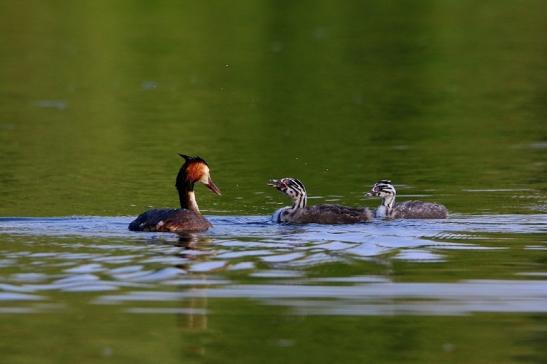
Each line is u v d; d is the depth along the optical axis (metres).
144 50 41.84
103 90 36.12
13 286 15.21
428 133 29.47
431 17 47.38
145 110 33.25
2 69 39.03
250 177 24.38
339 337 13.38
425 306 14.45
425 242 17.80
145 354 12.96
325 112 32.62
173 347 13.16
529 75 37.50
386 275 15.77
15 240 17.91
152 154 27.12
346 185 23.58
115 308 14.38
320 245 17.53
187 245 17.48
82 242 17.73
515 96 34.56
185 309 14.41
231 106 33.69
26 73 38.47
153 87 36.59
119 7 48.66
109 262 16.39
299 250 17.17
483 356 12.88
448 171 24.69
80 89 36.31
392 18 47.28
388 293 14.99
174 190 23.16
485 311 14.30
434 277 15.66
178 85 36.78
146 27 45.25
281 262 16.44
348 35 44.09
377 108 33.16
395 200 21.55
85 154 27.09
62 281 15.44
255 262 16.42
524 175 24.09
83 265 16.19
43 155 27.02
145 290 15.05
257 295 14.80
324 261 16.50
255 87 36.38
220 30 45.09
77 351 13.02
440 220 19.72
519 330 13.64
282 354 13.02
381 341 13.34
